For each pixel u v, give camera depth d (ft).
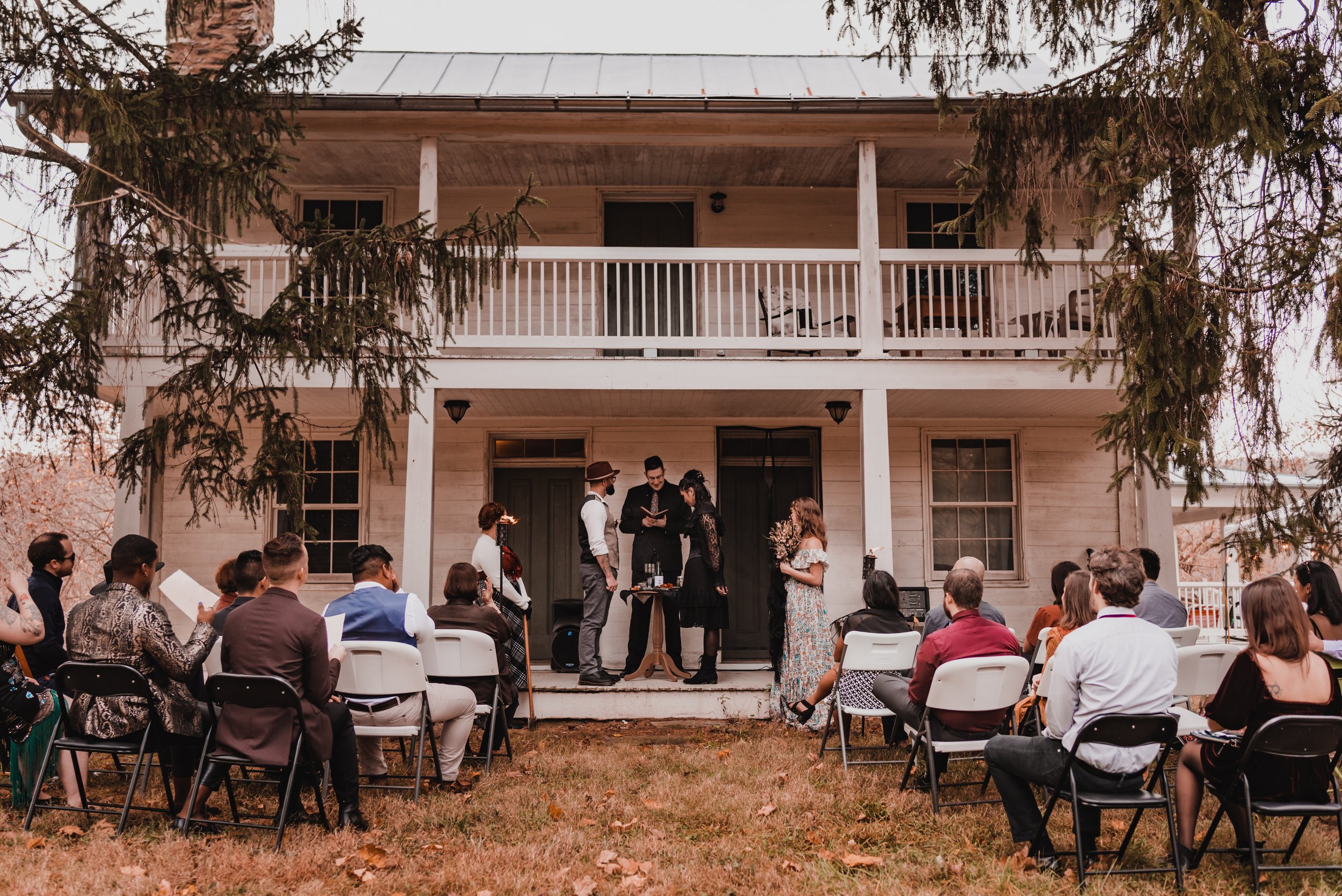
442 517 32.96
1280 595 12.78
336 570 32.94
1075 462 33.94
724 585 27.48
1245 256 20.39
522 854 14.15
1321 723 11.91
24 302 18.86
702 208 33.91
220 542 32.45
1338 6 19.10
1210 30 17.66
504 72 32.94
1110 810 16.98
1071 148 23.67
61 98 19.16
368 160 30.99
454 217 33.50
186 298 23.13
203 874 13.10
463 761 20.43
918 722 16.90
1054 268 32.68
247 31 28.58
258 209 22.17
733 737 24.17
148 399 26.99
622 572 32.71
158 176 19.85
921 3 23.56
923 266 33.27
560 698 26.58
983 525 34.17
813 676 24.04
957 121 28.07
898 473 33.81
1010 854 13.98
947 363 27.55
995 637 16.25
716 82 31.78
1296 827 15.40
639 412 32.42
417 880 13.14
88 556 56.54
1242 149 19.43
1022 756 13.57
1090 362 23.06
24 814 15.84
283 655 14.56
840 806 16.83
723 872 13.38
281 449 20.27
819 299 28.09
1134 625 13.21
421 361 22.71
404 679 16.67
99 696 14.70
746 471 33.99
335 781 15.42
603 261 27.76
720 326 27.89
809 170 32.48
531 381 27.22
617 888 12.89
